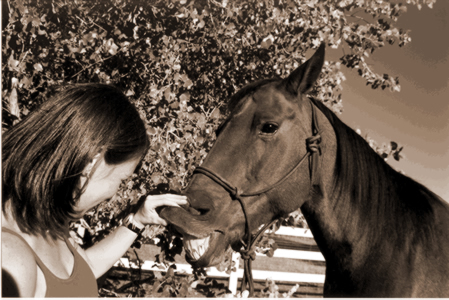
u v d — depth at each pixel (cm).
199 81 325
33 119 97
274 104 160
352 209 165
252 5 288
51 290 90
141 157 109
